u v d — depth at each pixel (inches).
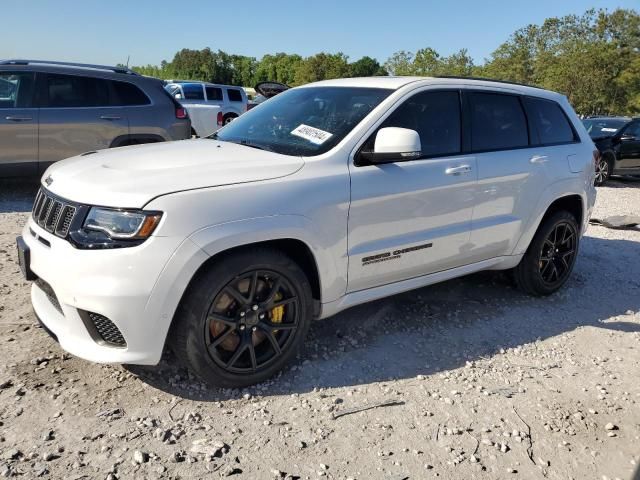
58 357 133.3
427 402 127.1
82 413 113.0
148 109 325.4
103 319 112.1
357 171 136.3
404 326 165.6
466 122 164.9
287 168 128.0
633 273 234.4
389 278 148.2
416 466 105.8
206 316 116.0
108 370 129.0
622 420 125.9
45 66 298.4
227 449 106.1
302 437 111.3
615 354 158.7
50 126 298.0
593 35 2023.9
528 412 126.6
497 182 167.9
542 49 2005.4
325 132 143.1
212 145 147.9
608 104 1610.5
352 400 125.4
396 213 143.6
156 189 112.0
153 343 112.2
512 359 151.2
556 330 172.4
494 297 195.3
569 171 192.2
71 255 110.4
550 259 195.3
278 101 174.7
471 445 113.3
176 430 110.0
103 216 110.3
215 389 125.0
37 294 135.6
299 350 143.4
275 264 123.6
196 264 111.5
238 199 117.3
